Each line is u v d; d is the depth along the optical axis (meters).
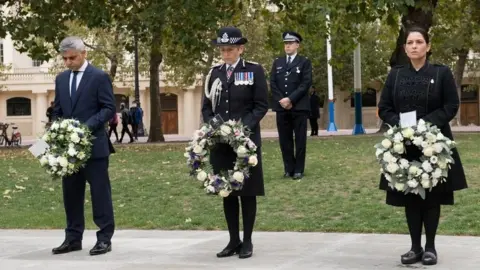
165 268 7.08
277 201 11.20
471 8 30.81
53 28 22.34
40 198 12.84
